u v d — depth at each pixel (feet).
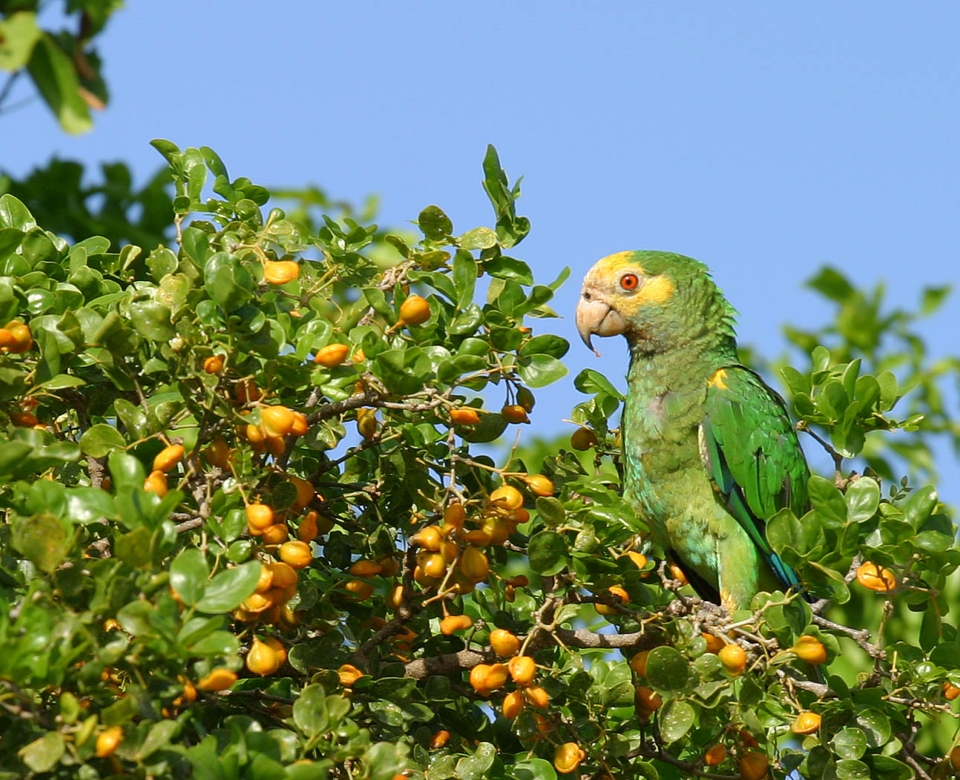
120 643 16.75
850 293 42.34
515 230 26.11
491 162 25.76
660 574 28.09
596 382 30.04
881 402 28.17
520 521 23.41
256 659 20.11
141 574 17.25
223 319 20.94
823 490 23.79
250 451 22.99
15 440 18.48
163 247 23.62
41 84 14.33
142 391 23.70
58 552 17.22
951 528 24.58
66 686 17.06
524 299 24.89
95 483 23.70
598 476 32.83
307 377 21.98
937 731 33.99
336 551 26.58
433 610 26.96
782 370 28.71
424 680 25.55
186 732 19.27
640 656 24.31
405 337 24.03
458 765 22.20
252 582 16.96
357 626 26.32
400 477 25.50
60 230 40.09
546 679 24.59
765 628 24.29
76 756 16.07
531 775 23.02
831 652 22.90
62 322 21.22
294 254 25.62
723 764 26.76
